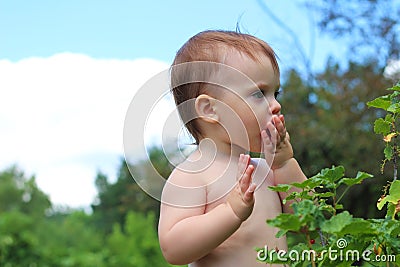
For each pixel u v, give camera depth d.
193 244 1.60
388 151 1.75
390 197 1.66
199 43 1.85
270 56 1.83
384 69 8.14
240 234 1.70
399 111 1.66
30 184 18.34
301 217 1.25
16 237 11.79
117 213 17.98
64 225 13.30
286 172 1.83
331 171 1.47
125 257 12.16
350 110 8.09
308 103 8.44
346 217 1.25
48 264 11.93
